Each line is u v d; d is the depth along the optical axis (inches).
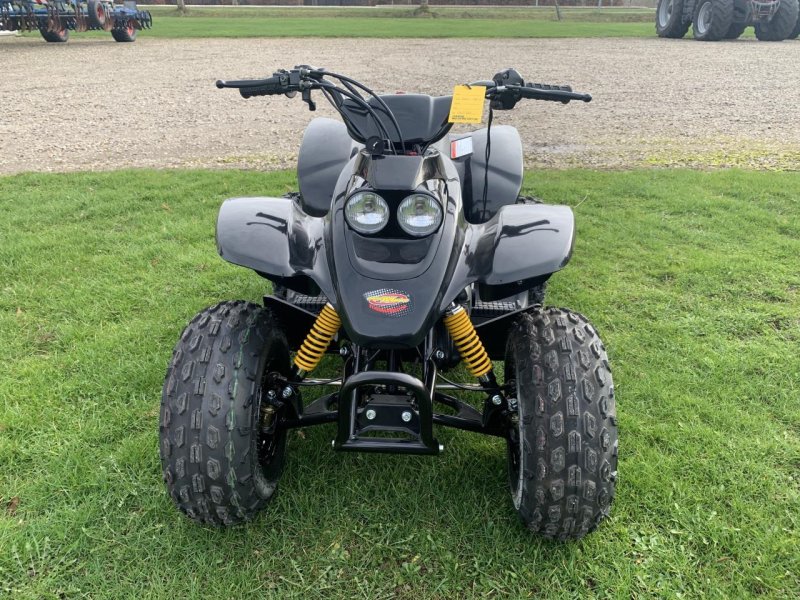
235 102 466.9
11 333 158.4
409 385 87.8
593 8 1788.9
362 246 98.7
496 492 110.4
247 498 96.4
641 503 107.4
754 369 143.3
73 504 107.3
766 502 107.5
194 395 91.2
